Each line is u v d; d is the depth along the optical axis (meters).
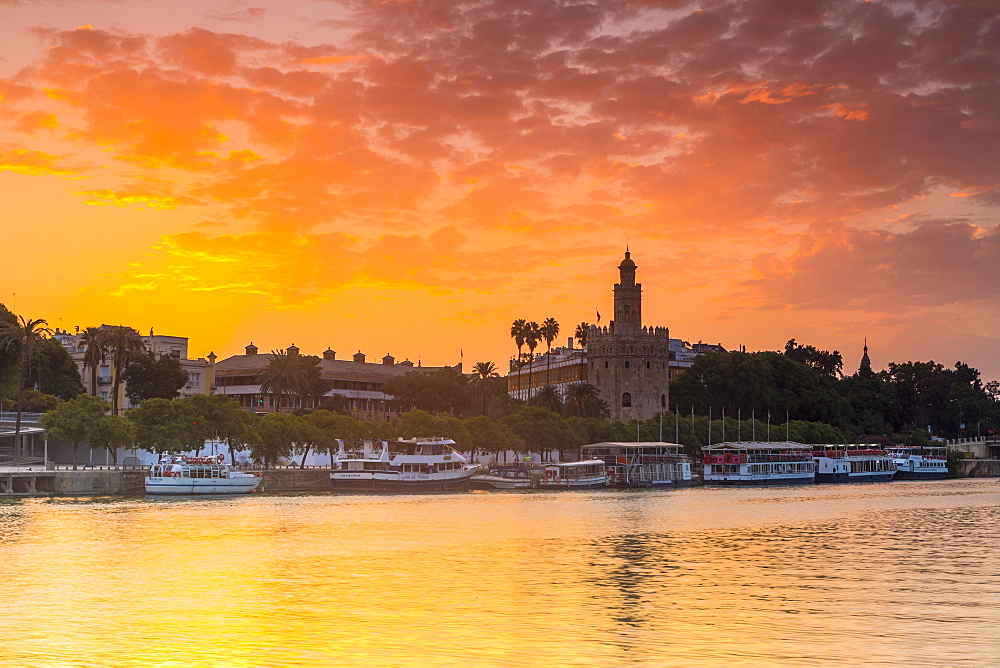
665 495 172.00
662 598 65.38
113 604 63.06
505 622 57.88
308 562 80.94
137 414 152.00
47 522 108.00
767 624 57.38
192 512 122.38
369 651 51.06
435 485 170.38
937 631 55.66
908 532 108.44
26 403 171.75
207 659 49.72
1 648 51.62
